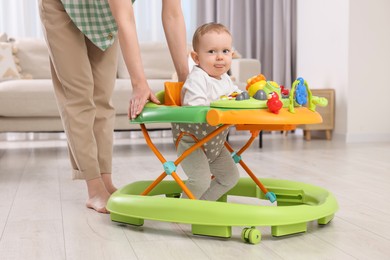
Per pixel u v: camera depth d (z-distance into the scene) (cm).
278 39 488
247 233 129
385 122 426
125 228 146
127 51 149
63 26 165
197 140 150
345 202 180
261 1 491
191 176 151
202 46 154
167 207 139
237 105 135
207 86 153
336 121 429
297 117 138
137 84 149
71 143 174
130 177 243
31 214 165
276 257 118
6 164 295
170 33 167
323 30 443
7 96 326
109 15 167
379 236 136
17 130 334
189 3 485
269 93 150
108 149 185
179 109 137
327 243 130
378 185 215
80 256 121
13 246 129
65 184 223
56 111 334
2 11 455
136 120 148
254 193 182
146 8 481
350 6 410
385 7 419
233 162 162
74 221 155
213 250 124
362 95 418
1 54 385
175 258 118
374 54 419
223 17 483
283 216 132
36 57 401
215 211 133
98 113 183
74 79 170
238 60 404
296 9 488
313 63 460
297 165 278
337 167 270
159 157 149
